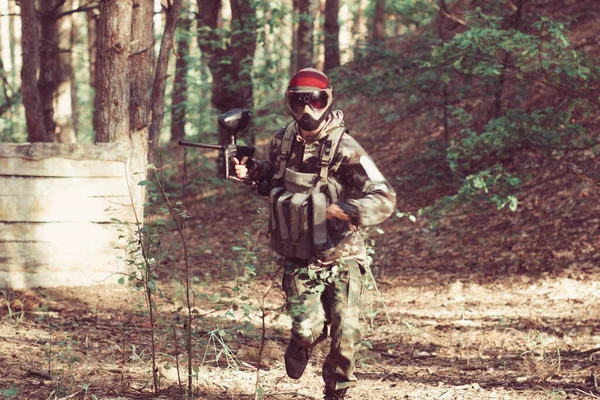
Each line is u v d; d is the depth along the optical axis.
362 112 18.31
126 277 8.26
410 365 5.55
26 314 6.89
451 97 13.99
